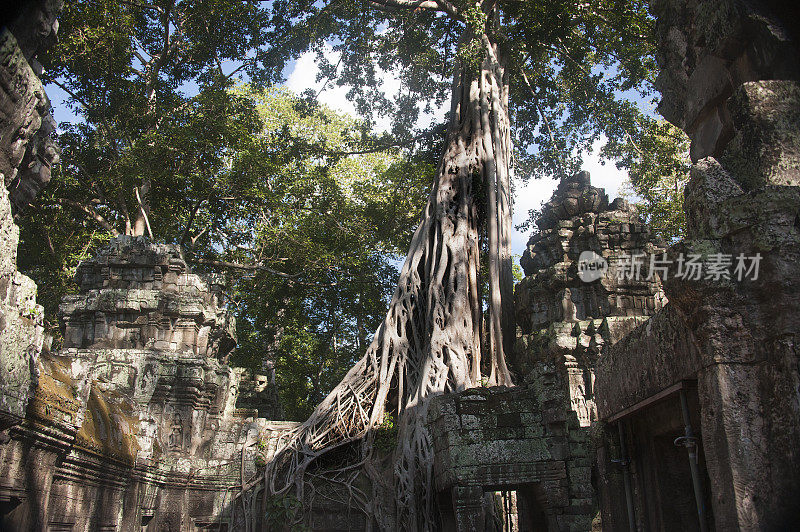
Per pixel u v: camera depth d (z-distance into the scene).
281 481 15.08
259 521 14.33
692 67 6.51
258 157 23.06
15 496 7.96
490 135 21.02
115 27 21.48
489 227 19.44
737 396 4.50
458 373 16.06
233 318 20.48
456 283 18.09
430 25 24.50
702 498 5.13
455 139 21.44
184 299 17.17
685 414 5.23
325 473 15.20
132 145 22.47
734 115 5.39
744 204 4.70
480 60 20.14
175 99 23.27
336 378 28.36
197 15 22.61
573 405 16.23
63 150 22.20
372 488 14.40
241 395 22.33
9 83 6.68
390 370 17.16
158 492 13.75
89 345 16.84
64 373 9.56
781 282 4.47
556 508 9.73
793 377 4.29
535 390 10.55
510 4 22.84
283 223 26.55
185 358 16.02
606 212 19.22
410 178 27.20
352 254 26.59
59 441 8.97
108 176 21.98
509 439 10.23
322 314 28.89
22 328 7.29
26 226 22.94
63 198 23.20
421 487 13.46
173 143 21.59
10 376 7.02
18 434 7.90
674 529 6.14
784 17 5.39
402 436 14.82
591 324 17.28
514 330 18.72
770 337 4.50
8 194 7.04
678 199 26.12
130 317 17.08
